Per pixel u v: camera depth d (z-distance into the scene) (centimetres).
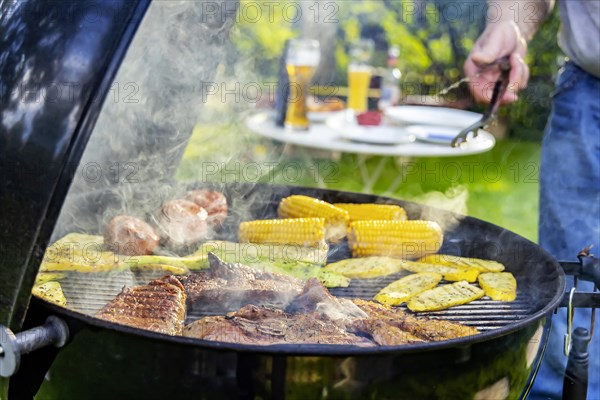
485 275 180
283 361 113
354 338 132
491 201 409
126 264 176
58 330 120
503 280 176
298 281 164
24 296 115
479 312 164
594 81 237
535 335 134
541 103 475
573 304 151
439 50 500
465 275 183
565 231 242
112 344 118
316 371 114
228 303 156
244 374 114
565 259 243
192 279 160
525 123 488
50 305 120
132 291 146
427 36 500
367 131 315
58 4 122
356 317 146
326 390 115
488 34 198
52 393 129
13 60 121
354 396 116
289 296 157
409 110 373
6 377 117
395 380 116
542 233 252
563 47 242
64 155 112
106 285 171
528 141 490
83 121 112
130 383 120
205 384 116
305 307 149
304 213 210
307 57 336
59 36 118
